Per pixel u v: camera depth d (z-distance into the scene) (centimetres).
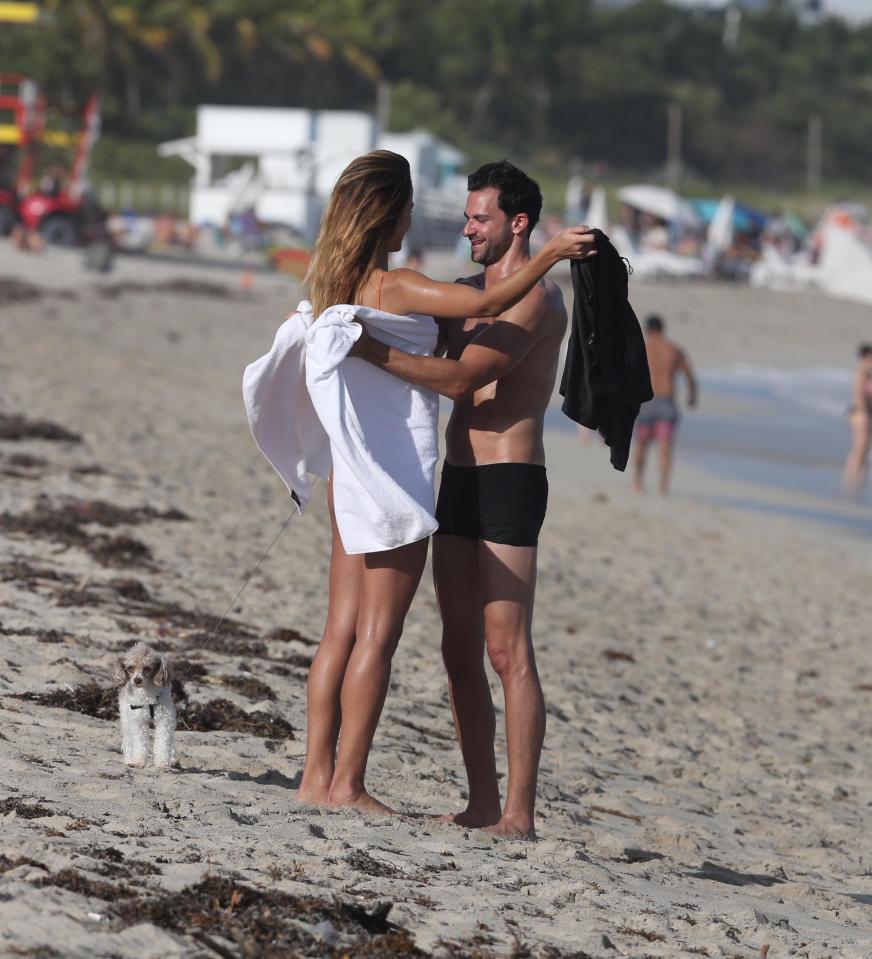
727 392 10956
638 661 3638
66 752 1894
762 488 7050
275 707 2411
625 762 2711
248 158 19475
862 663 4059
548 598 4166
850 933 1703
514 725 1808
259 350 10044
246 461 5584
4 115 17712
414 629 3353
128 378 7688
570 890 1552
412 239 18738
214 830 1572
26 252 12756
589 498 6175
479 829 1806
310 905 1322
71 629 2714
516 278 1669
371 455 1708
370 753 2269
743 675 3712
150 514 4178
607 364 1722
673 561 5094
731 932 1512
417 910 1388
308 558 3953
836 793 2780
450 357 1780
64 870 1311
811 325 16075
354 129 17375
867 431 7431
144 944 1177
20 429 5306
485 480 1775
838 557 5631
